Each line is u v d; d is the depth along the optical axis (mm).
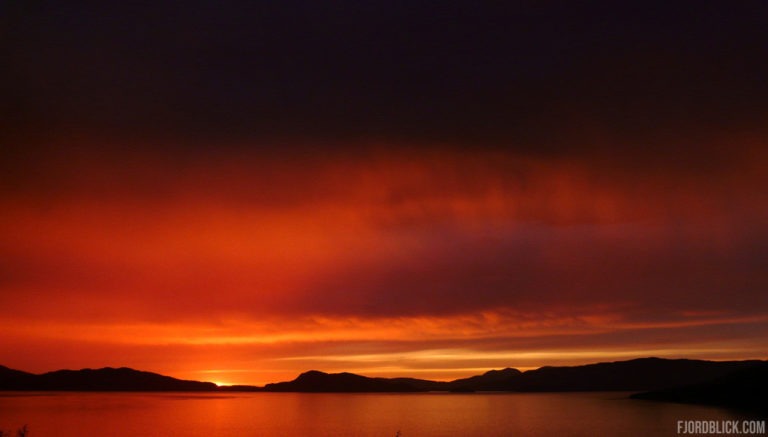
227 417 102750
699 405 108625
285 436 71750
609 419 88188
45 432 74875
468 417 100750
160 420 94375
